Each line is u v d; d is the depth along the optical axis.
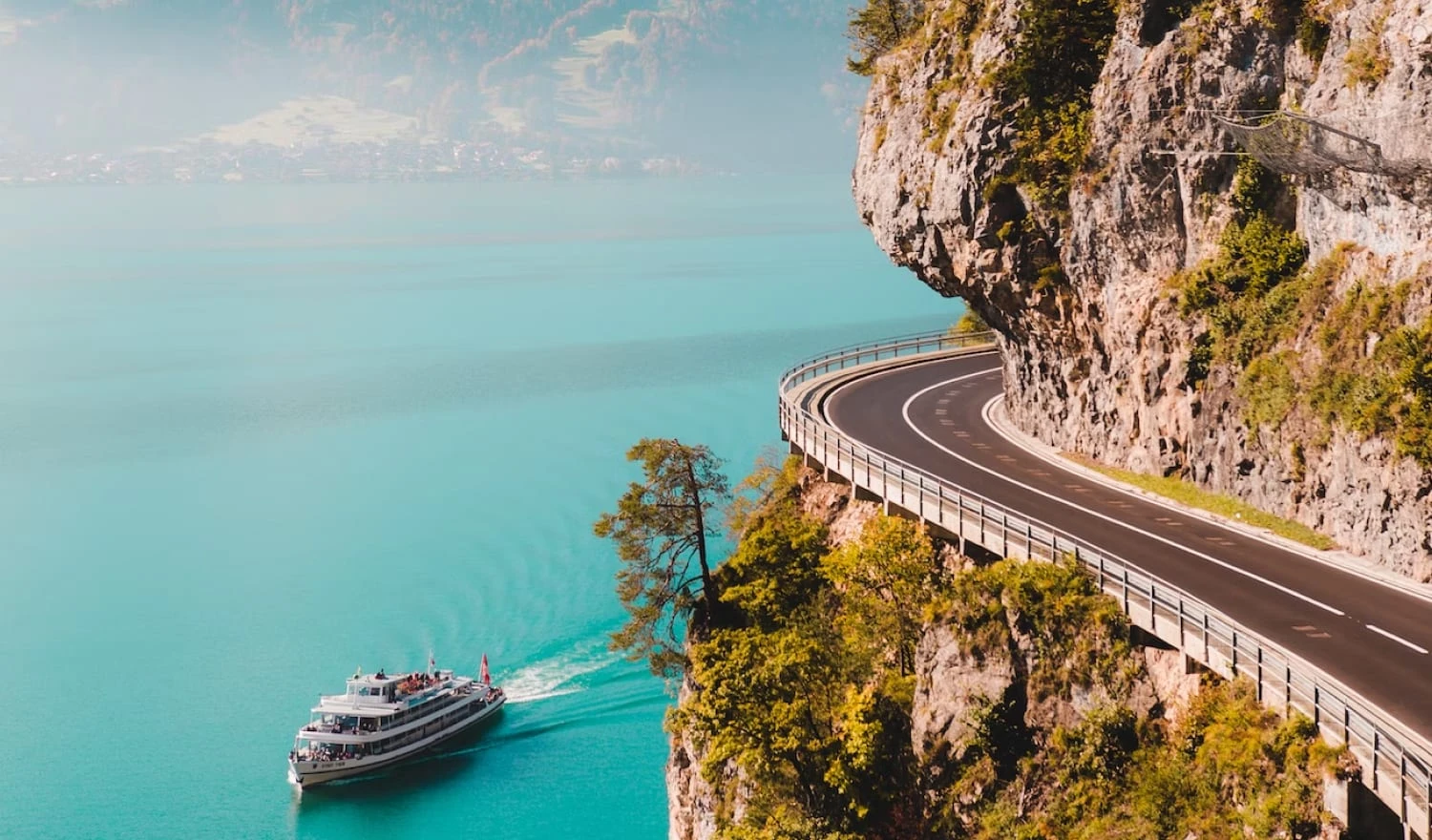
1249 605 42.34
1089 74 60.62
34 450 155.25
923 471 62.84
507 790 84.88
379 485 135.25
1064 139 60.41
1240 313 53.12
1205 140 54.31
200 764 86.44
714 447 137.38
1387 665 37.31
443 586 109.31
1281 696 36.34
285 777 86.12
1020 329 67.31
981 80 63.94
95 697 93.50
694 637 68.31
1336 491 47.31
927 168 67.31
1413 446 43.34
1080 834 40.72
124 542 122.62
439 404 167.00
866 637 55.31
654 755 87.88
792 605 62.31
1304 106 50.25
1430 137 43.31
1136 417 59.41
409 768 87.19
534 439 147.75
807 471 71.75
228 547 120.38
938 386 86.69
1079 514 53.91
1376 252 47.53
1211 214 54.75
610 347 199.75
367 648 99.44
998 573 46.88
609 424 151.25
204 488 138.25
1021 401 71.44
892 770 49.56
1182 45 54.97
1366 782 32.84
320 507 130.00
